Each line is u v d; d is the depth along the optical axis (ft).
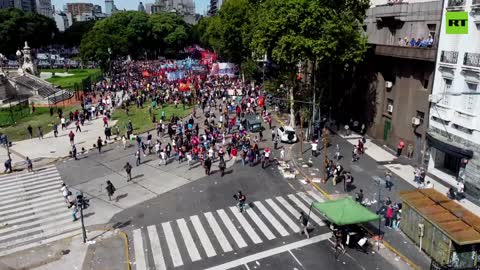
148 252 83.46
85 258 82.07
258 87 237.66
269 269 76.74
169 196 109.70
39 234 92.22
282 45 136.77
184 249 84.17
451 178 113.19
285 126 160.35
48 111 222.07
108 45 357.41
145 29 502.79
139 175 125.18
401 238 87.71
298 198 107.14
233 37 267.18
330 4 142.61
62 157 144.05
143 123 182.80
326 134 120.47
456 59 109.29
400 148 135.64
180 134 151.94
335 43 132.98
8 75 268.41
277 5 141.18
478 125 102.17
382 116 150.61
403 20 135.95
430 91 121.08
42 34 512.63
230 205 103.35
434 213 80.79
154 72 317.01
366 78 158.81
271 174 123.34
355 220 81.20
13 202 108.99
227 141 153.28
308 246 84.64
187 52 555.28
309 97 161.27
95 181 121.80
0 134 173.99
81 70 401.90
